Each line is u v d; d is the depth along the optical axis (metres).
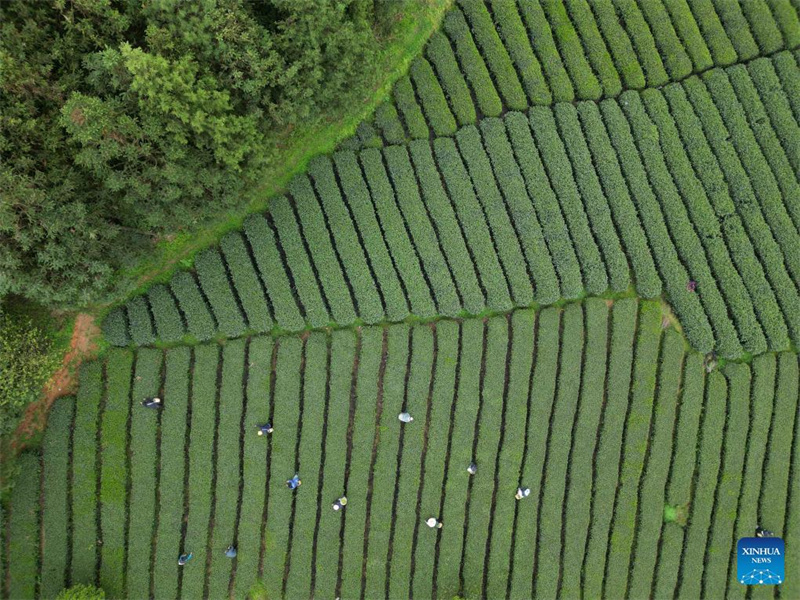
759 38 24.11
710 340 23.33
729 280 23.62
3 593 21.66
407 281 23.09
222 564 22.61
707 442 23.42
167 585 22.38
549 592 23.08
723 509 23.34
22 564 21.80
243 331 22.86
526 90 23.78
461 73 23.56
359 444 22.98
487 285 23.27
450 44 23.59
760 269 23.62
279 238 22.89
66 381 22.34
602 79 23.75
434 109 23.27
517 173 23.38
